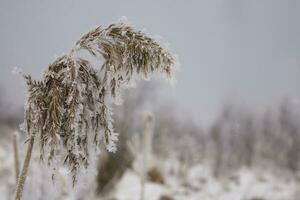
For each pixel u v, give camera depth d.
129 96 11.10
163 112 23.89
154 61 1.59
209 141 24.70
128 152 10.07
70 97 1.54
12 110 22.64
